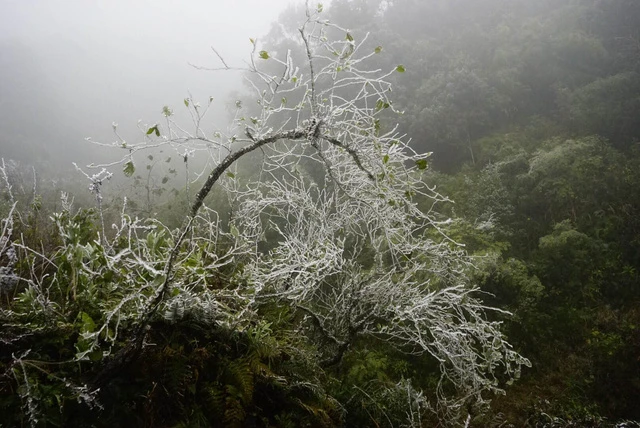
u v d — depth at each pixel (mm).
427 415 4082
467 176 10141
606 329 6957
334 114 2061
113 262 1692
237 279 2420
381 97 2209
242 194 3416
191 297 1864
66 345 1693
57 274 1822
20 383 1482
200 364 1904
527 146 11086
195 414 1772
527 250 8453
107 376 1649
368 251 4840
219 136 2441
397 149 2309
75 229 1715
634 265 7867
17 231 2348
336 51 2135
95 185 1949
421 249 3371
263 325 2219
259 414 2104
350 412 3094
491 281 7168
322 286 4711
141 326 1689
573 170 9008
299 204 3551
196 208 1784
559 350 6793
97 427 1569
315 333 3486
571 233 7953
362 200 2113
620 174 9109
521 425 5512
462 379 3500
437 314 3396
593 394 6023
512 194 9266
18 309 1773
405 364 5945
